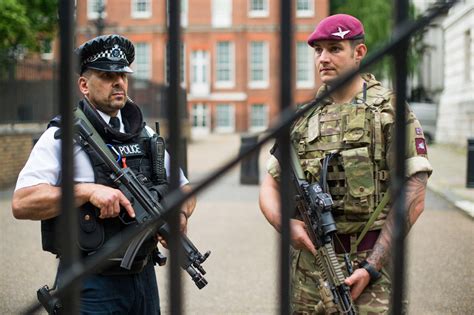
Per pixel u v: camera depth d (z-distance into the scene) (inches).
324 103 111.3
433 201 455.8
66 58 59.9
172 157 61.8
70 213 60.9
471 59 967.6
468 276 248.8
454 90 1040.2
